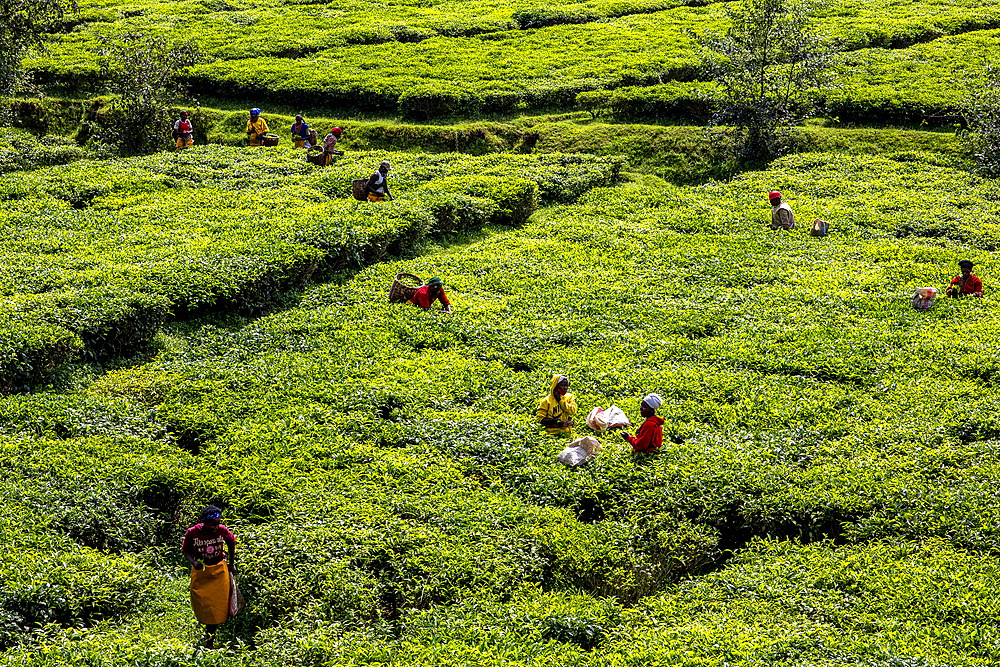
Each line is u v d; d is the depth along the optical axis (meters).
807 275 23.48
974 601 11.54
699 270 24.08
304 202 27.84
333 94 43.28
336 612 11.88
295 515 13.54
